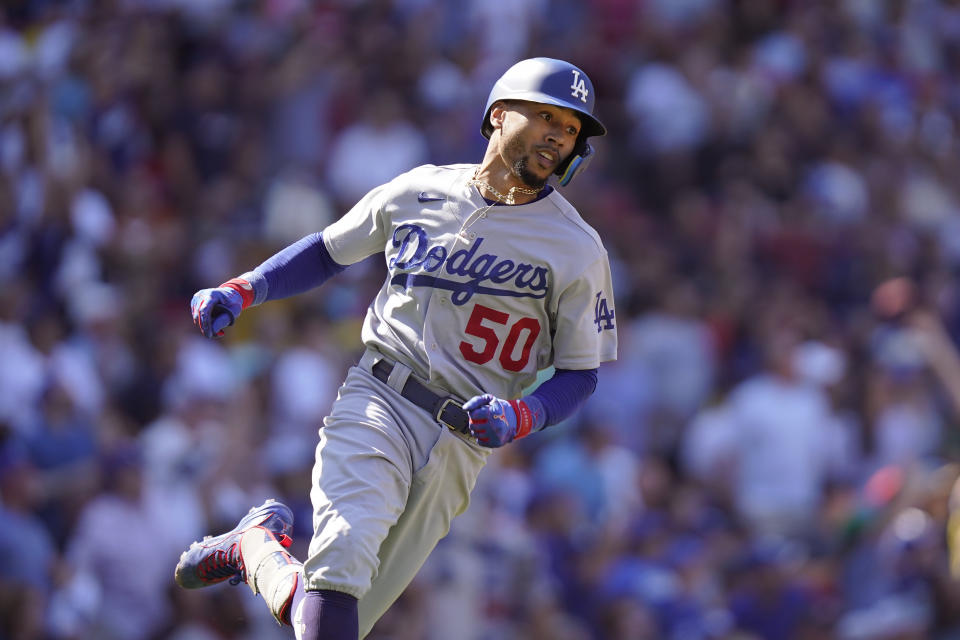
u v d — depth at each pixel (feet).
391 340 48.11
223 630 94.32
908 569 104.17
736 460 116.88
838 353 130.72
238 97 141.69
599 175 151.84
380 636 92.79
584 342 48.16
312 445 103.91
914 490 107.24
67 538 94.99
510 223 47.26
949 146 173.99
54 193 113.91
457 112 145.89
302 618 45.34
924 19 187.62
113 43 140.77
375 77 146.82
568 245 47.32
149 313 115.34
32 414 99.40
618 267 137.69
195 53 146.72
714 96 157.48
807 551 110.93
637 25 162.50
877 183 159.33
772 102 159.84
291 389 109.29
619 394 123.13
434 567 95.40
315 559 45.44
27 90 133.69
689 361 127.03
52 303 110.01
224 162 136.26
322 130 140.67
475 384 47.93
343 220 50.26
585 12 163.12
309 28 148.05
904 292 137.08
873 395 125.90
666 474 118.83
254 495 98.48
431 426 47.78
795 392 117.91
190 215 131.13
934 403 126.82
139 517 94.94
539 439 113.50
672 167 152.76
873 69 172.96
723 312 136.56
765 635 104.01
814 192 153.58
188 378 106.73
